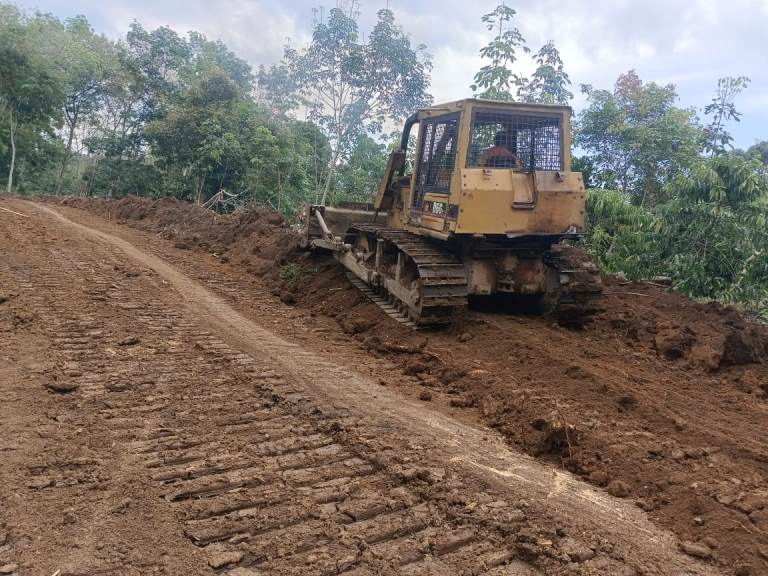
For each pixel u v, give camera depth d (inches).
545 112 330.6
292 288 458.6
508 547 147.7
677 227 473.1
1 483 162.4
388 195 425.7
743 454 196.9
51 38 1307.8
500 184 313.1
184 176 1112.8
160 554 136.9
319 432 210.4
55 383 232.5
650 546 151.3
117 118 1423.5
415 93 920.9
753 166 457.7
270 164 994.1
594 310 351.9
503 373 272.2
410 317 345.7
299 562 136.6
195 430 205.5
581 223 322.3
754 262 436.8
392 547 145.2
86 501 156.7
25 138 1321.4
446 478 179.9
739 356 302.5
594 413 228.8
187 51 1381.6
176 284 439.5
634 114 737.0
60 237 574.2
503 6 637.3
